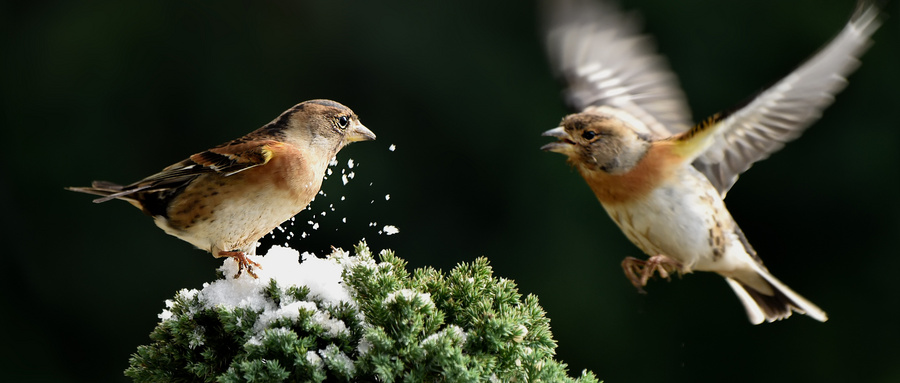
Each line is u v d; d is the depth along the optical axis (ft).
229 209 21.62
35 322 42.98
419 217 44.16
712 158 20.93
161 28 45.21
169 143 44.60
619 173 20.53
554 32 25.46
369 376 17.37
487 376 17.30
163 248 43.47
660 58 24.95
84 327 42.98
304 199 22.35
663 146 20.40
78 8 45.70
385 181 43.98
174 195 21.84
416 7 46.21
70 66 44.68
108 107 44.45
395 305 17.60
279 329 17.44
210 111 44.86
